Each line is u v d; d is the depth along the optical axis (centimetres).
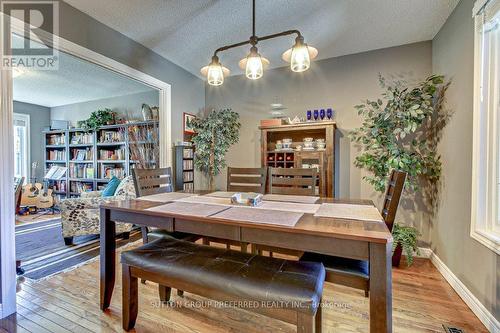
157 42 276
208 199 190
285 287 110
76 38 214
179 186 330
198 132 361
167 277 134
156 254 146
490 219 165
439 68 246
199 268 129
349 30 249
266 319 161
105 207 167
